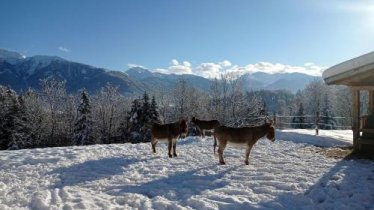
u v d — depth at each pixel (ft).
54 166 46.68
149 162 48.26
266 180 37.60
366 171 41.14
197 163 47.14
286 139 70.49
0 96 196.65
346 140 69.46
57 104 205.46
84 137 185.06
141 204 30.37
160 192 33.91
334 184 35.17
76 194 33.27
